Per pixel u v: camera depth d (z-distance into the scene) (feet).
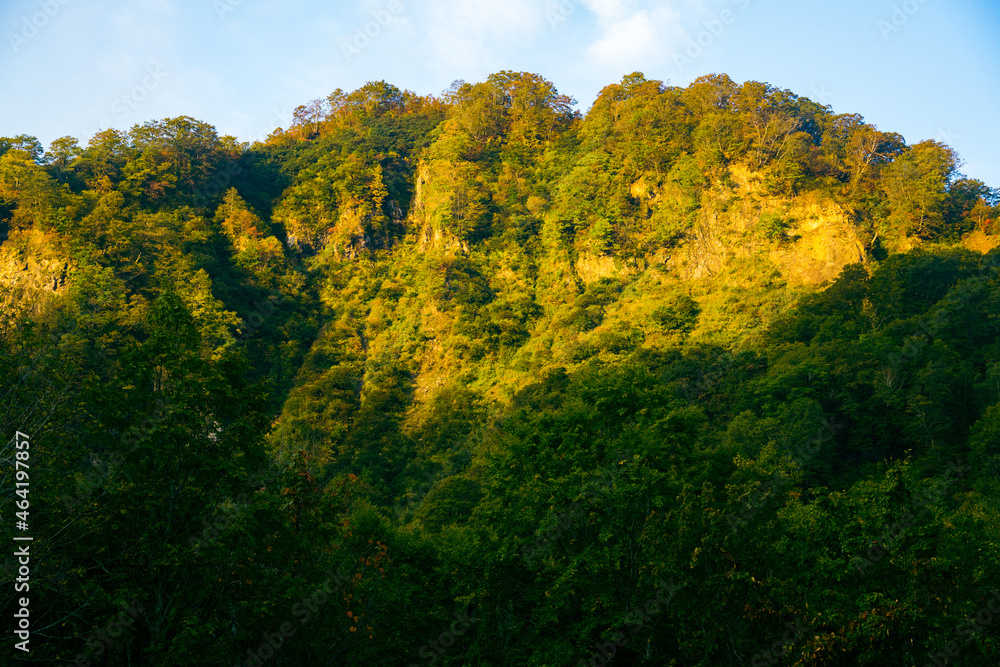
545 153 486.38
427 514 178.50
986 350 237.66
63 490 65.16
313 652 74.59
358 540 84.84
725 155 392.47
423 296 384.68
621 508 84.12
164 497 69.26
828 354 228.43
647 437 90.07
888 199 360.07
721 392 241.35
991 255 293.64
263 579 71.20
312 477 82.74
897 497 75.10
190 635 61.00
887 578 71.61
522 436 99.66
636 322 319.47
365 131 560.20
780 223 351.46
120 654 64.80
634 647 77.25
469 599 82.89
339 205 463.42
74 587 64.90
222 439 73.05
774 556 76.23
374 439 272.51
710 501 78.28
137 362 72.18
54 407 64.64
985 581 69.15
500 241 422.82
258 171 537.65
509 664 78.89
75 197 359.25
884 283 283.18
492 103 537.65
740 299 317.83
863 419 205.16
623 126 451.12
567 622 82.58
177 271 339.36
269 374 346.54
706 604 72.64
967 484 176.45
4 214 353.31
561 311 356.18
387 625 80.48
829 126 430.61
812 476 181.98
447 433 268.82
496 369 327.26
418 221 460.55
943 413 203.82
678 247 370.94
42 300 257.14
